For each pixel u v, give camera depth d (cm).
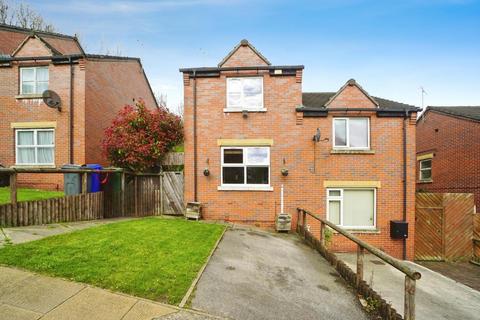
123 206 1173
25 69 1396
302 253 852
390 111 1175
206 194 1211
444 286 905
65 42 1800
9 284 461
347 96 1193
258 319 454
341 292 594
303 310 501
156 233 825
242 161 1216
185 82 1231
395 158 1183
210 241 820
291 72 1207
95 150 1463
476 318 697
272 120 1205
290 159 1198
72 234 733
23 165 1371
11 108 1379
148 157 1233
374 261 1063
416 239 1216
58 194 1170
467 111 1587
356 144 1204
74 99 1361
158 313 428
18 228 761
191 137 1225
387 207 1174
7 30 1633
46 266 519
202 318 432
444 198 1223
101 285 483
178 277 545
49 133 1379
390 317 468
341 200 1189
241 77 1233
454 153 1564
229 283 563
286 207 1191
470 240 1212
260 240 936
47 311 410
